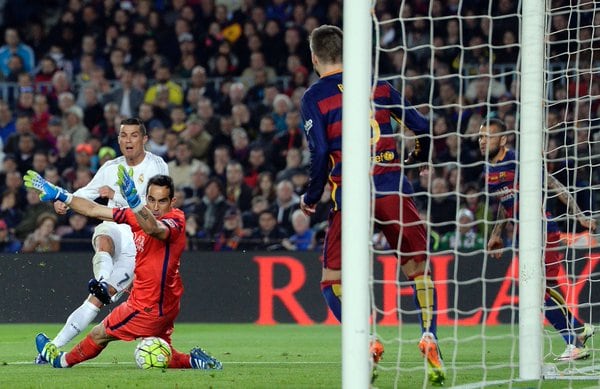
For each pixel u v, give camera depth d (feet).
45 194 57.88
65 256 114.62
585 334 72.49
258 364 69.46
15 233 126.82
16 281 113.91
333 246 54.85
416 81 140.56
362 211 44.68
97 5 158.20
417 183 124.06
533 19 57.77
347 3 45.16
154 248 60.59
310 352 81.46
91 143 138.31
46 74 152.05
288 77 148.56
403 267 56.18
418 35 145.28
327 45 54.85
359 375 44.14
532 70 57.62
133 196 56.85
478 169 129.80
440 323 112.98
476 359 74.38
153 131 138.00
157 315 62.03
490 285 112.68
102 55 154.10
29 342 90.84
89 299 69.21
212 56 152.35
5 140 144.46
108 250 70.64
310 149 54.24
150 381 55.67
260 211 126.11
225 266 116.78
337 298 54.80
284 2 155.63
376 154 54.90
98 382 55.21
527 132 57.52
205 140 136.77
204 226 126.52
